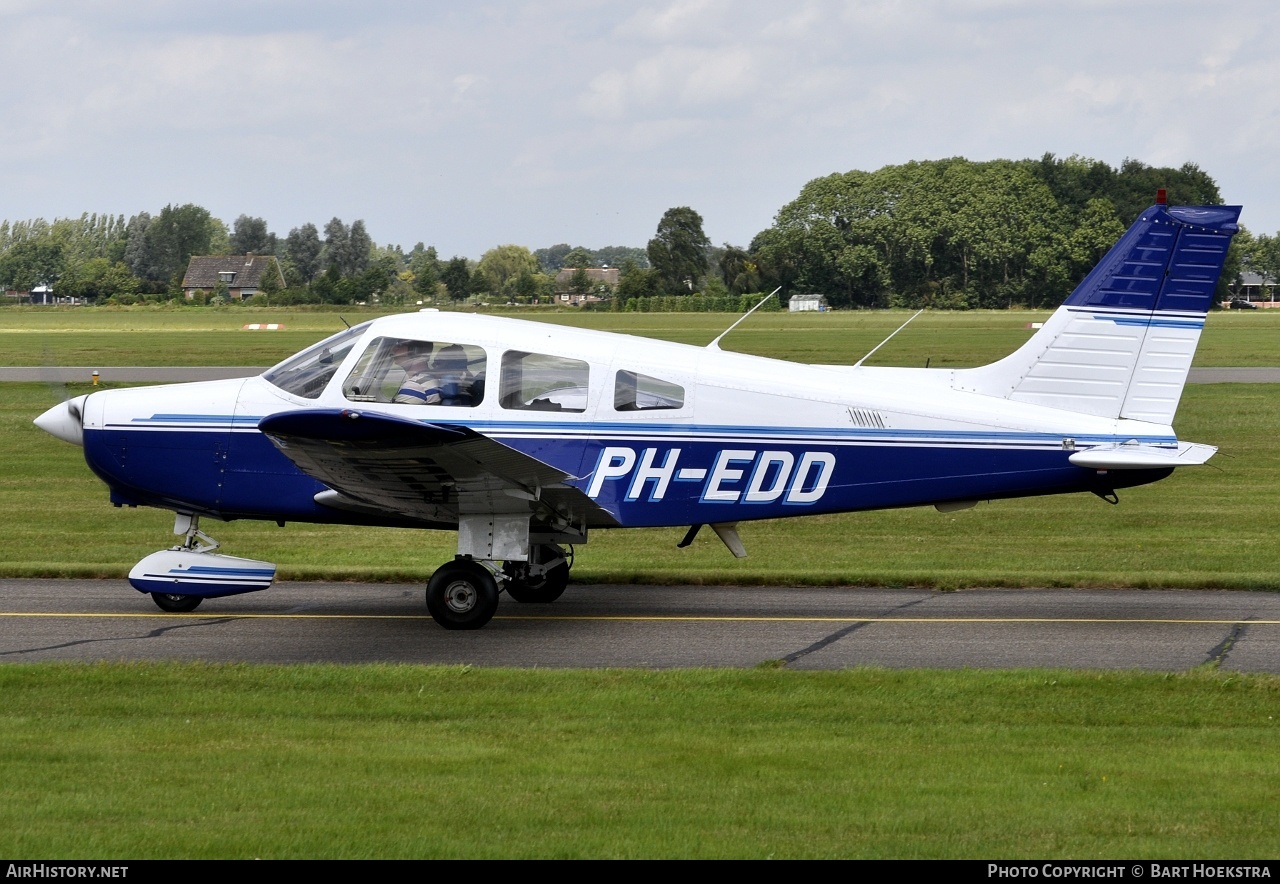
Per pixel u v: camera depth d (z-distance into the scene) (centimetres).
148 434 3547
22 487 6278
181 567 3522
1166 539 4988
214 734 2344
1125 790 2058
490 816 1933
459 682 2725
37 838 1838
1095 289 3634
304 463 3094
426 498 3303
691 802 1995
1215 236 3594
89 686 2672
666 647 3164
